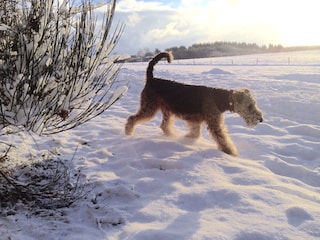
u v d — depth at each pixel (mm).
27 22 970
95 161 1567
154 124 2404
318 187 1400
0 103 947
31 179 1309
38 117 987
